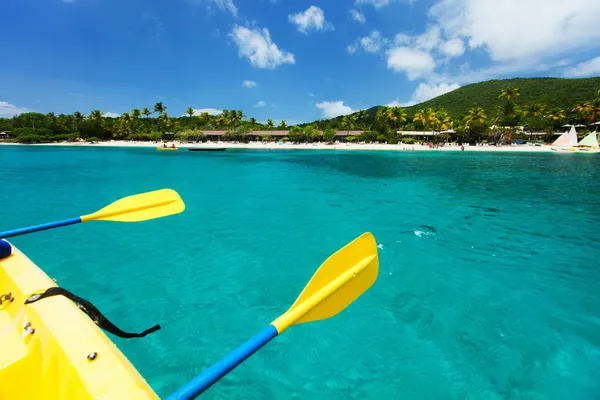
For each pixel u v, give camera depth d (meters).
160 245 6.47
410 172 21.06
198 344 3.52
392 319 4.01
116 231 7.32
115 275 5.11
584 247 6.45
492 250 6.28
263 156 38.88
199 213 9.20
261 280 5.01
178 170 21.67
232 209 9.77
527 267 5.51
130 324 3.85
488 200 11.42
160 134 78.62
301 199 11.49
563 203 10.91
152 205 3.45
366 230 7.55
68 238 6.80
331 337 3.67
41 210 9.46
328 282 1.99
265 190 13.51
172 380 3.04
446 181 16.62
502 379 3.08
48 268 5.34
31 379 1.40
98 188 13.55
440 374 3.15
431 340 3.63
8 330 1.68
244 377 3.09
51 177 17.12
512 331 3.79
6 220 8.33
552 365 3.25
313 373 3.15
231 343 3.55
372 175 19.41
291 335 3.69
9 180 15.84
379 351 3.45
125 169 21.95
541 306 4.31
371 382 3.05
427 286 4.82
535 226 7.97
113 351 1.31
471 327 3.86
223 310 4.18
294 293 4.63
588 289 4.75
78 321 1.49
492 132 63.91
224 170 21.98
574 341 3.60
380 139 70.06
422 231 7.52
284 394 2.91
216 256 5.93
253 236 7.08
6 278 1.96
